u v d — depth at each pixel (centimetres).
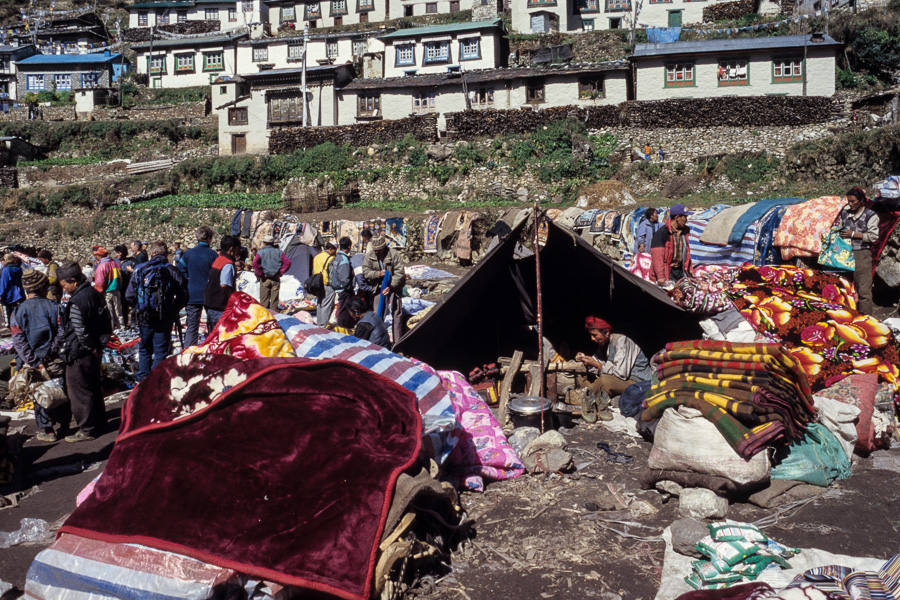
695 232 1134
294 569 356
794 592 315
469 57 4588
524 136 3375
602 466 580
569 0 5075
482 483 543
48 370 758
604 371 739
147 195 4009
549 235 755
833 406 564
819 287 800
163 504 382
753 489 491
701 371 539
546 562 428
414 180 3378
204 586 343
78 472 634
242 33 5684
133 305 855
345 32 5553
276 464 403
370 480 395
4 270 1239
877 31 3747
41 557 379
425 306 1240
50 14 6775
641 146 3222
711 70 3472
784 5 4822
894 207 867
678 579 398
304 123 4222
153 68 5822
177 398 446
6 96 5988
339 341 547
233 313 507
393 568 381
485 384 766
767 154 2916
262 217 2608
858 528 451
